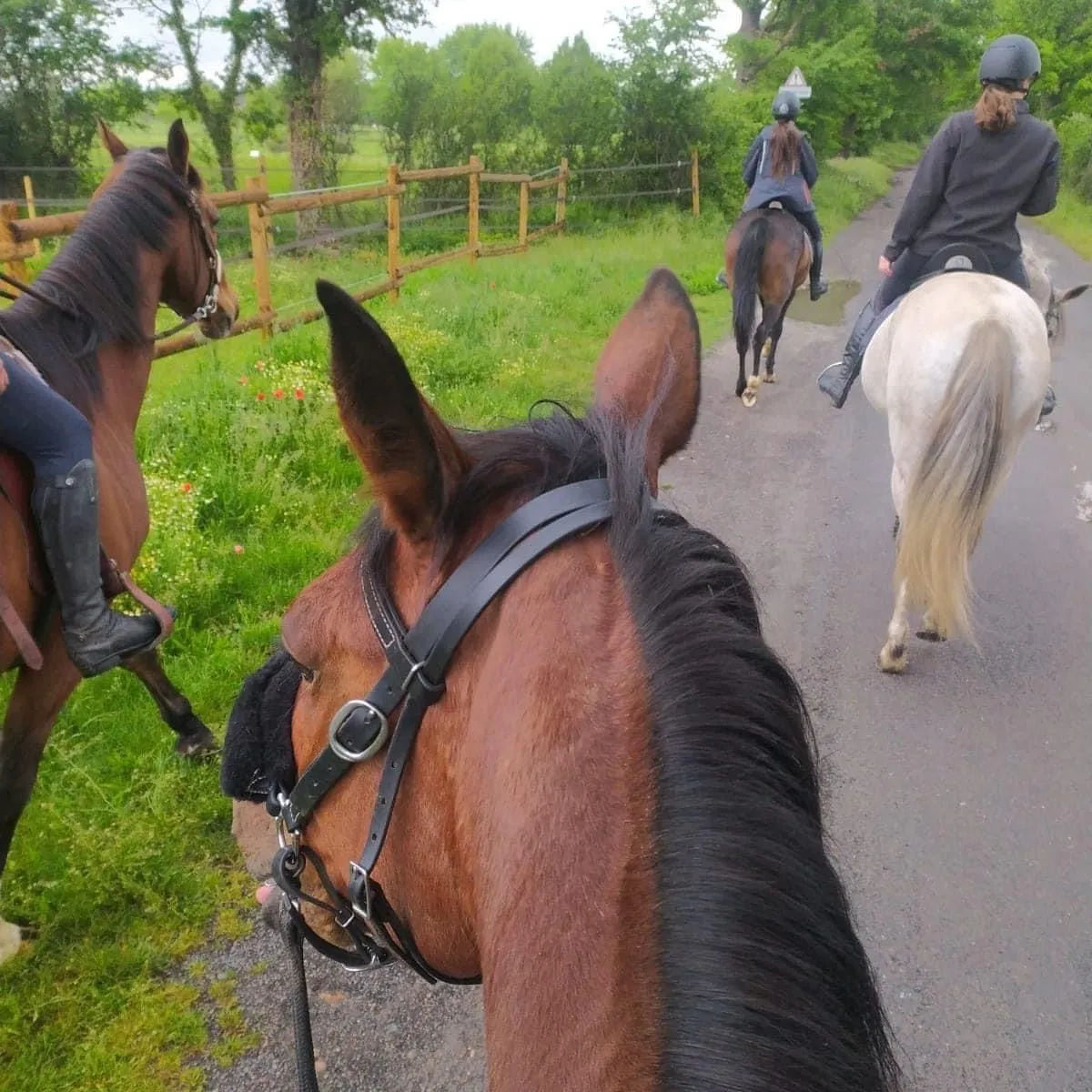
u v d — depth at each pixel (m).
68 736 3.66
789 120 8.85
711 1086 0.72
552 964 0.82
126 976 2.85
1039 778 3.79
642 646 0.95
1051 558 5.55
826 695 4.26
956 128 4.76
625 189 19.44
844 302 12.94
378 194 10.02
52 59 23.36
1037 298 5.45
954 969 2.96
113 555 2.93
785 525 5.97
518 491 1.11
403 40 21.97
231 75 23.61
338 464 5.92
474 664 1.03
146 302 3.29
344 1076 2.62
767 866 0.81
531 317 9.89
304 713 1.23
